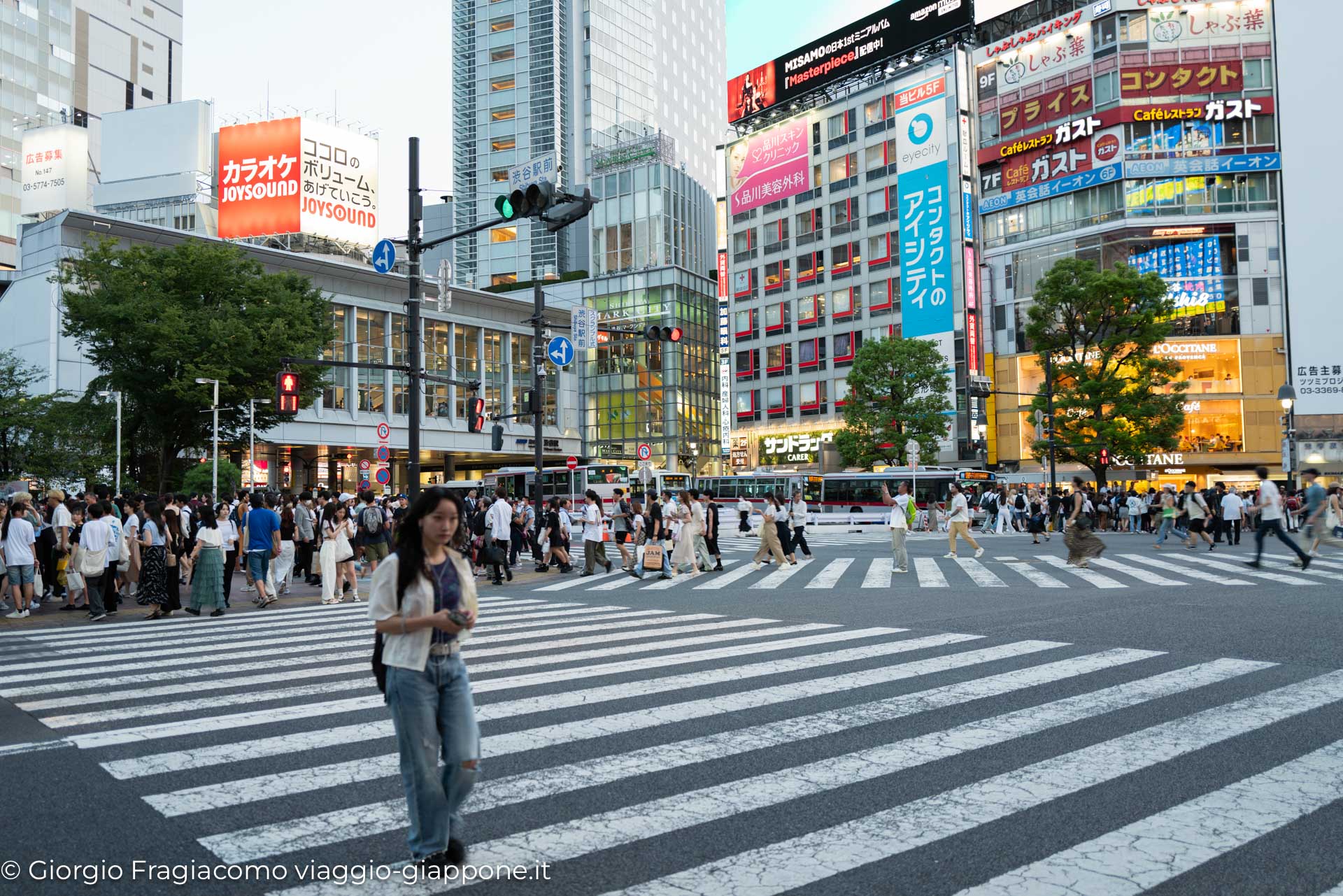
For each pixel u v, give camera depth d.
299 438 44.66
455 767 3.35
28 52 87.00
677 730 5.48
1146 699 6.14
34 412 28.44
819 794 4.28
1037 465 46.25
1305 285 42.03
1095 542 16.77
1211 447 42.59
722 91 108.25
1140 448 33.38
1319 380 41.50
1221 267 43.06
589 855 3.54
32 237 40.44
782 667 7.48
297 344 25.98
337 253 53.62
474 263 75.12
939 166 51.16
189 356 24.62
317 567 18.00
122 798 4.30
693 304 68.38
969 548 23.91
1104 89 44.91
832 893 3.19
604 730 5.48
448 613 3.25
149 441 29.88
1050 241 46.69
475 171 75.94
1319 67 42.31
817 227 58.50
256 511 13.22
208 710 6.17
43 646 9.44
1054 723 5.55
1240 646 8.13
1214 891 3.19
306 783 4.52
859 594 13.32
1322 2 42.34
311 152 51.62
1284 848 3.57
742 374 62.94
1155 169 43.72
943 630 9.48
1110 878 3.30
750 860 3.48
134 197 56.56
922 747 5.06
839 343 56.78
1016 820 3.90
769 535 18.67
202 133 56.94
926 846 3.62
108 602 12.42
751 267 62.72
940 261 51.03
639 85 84.69
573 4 77.56
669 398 65.19
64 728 5.68
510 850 3.61
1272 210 43.00
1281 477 41.75
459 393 53.75
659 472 42.12
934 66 51.69
